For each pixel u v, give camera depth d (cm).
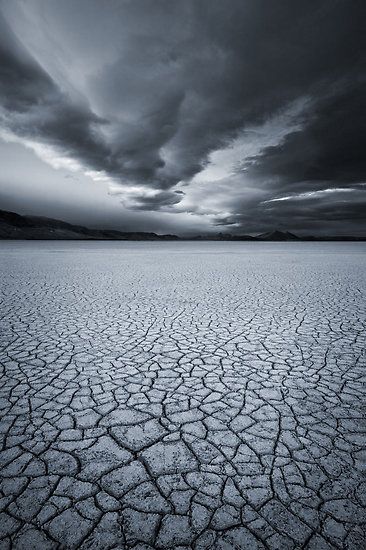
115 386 306
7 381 316
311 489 179
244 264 1753
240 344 426
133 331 484
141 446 217
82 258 2200
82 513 164
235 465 199
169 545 148
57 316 574
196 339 447
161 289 879
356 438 225
